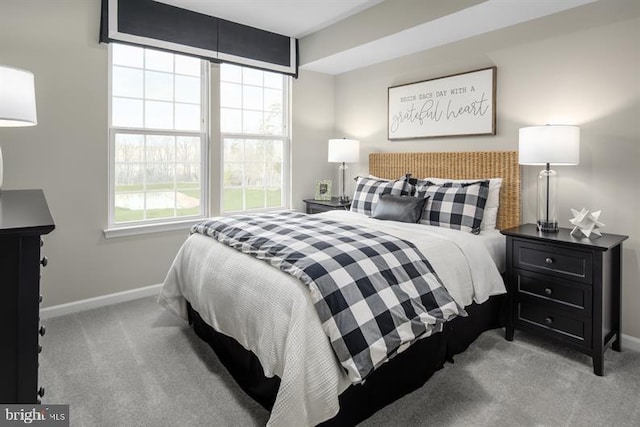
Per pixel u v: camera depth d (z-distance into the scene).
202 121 3.74
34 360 0.99
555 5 2.61
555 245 2.30
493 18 2.83
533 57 2.86
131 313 3.03
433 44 3.43
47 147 2.89
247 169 4.13
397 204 3.03
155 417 1.79
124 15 3.12
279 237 2.11
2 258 0.95
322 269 1.70
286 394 1.45
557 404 1.87
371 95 4.16
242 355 1.99
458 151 3.38
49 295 2.98
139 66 3.38
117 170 3.32
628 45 2.41
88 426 1.72
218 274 2.12
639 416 1.78
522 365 2.24
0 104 1.53
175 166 3.62
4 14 2.69
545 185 2.59
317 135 4.54
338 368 1.57
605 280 2.20
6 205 1.37
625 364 2.25
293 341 1.53
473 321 2.46
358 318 1.62
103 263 3.20
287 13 3.52
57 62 2.90
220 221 2.62
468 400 1.90
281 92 4.35
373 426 1.71
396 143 3.93
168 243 3.54
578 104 2.63
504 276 2.73
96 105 3.08
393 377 1.87
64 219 3.00
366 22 3.42
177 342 2.53
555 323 2.33
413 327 1.76
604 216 2.55
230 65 3.84
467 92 3.26
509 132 3.02
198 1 3.28
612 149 2.49
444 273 2.18
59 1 2.88
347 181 4.52
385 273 1.85
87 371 2.17
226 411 1.83
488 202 2.95
